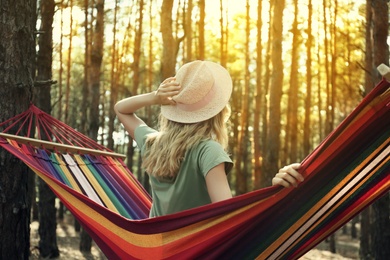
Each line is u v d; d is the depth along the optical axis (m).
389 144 2.73
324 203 2.88
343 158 2.72
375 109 2.57
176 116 2.90
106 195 4.16
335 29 23.31
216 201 2.72
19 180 5.77
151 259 3.02
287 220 2.89
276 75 18.53
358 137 2.65
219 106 2.91
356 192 2.91
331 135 2.60
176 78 3.02
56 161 4.13
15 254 5.73
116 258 3.19
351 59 24.14
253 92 36.16
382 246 11.82
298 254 3.16
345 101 25.55
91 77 16.98
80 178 4.15
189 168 2.81
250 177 38.09
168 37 16.94
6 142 3.91
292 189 2.74
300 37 26.34
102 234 3.17
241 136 27.73
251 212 2.78
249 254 3.02
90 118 16.84
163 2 16.92
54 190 3.38
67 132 4.72
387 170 2.84
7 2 5.82
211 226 2.82
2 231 5.67
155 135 3.09
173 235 2.91
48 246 15.92
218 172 2.73
